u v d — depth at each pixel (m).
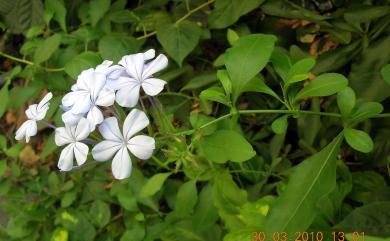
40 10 0.25
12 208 0.24
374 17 0.18
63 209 0.23
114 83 0.14
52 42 0.21
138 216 0.21
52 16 0.22
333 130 0.20
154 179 0.19
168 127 0.16
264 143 0.22
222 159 0.15
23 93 0.21
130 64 0.14
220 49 0.23
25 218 0.24
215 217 0.18
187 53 0.20
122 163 0.13
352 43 0.20
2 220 0.27
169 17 0.22
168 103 0.22
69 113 0.14
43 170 0.25
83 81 0.14
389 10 0.18
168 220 0.20
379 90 0.17
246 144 0.15
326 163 0.14
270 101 0.22
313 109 0.20
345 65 0.20
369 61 0.18
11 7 0.25
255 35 0.14
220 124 0.17
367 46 0.19
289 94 0.15
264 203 0.18
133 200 0.21
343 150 0.21
